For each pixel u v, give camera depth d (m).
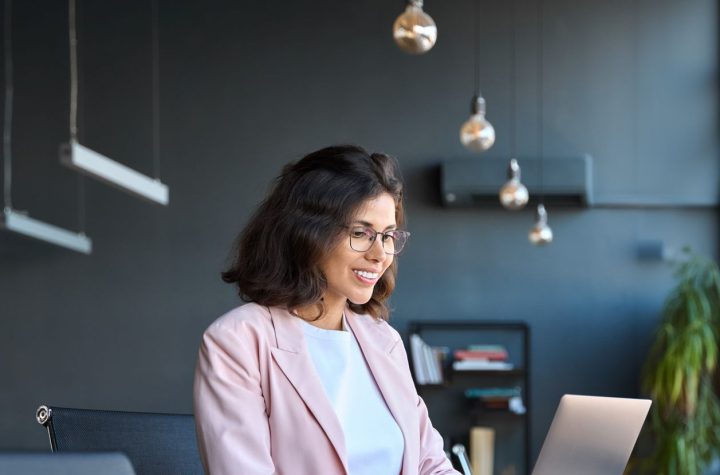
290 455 1.94
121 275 8.00
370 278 2.01
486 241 8.05
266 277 1.99
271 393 1.96
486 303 8.03
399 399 2.11
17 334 7.96
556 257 8.05
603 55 8.05
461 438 7.92
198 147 8.04
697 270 7.79
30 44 8.06
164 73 8.06
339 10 8.12
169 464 2.27
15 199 7.99
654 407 7.36
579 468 2.04
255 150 8.05
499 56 8.08
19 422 7.92
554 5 8.10
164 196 5.83
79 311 7.99
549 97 8.05
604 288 8.05
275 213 2.00
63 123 8.03
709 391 7.36
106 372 7.96
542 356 8.02
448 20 8.09
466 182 7.66
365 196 1.97
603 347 8.02
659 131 8.04
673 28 8.05
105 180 5.11
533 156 8.02
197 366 1.98
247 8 8.12
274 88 8.07
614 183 8.03
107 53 8.07
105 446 2.21
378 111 8.05
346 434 2.02
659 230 8.05
